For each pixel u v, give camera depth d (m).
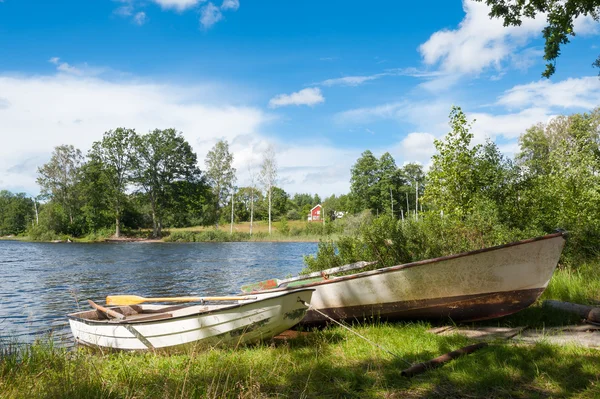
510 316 6.94
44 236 64.94
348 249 10.62
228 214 80.94
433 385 4.14
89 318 7.37
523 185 12.22
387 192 79.75
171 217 73.75
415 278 6.66
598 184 12.49
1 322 10.62
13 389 4.33
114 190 66.50
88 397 4.02
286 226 66.19
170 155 68.62
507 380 4.07
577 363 4.38
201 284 17.66
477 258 6.42
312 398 4.01
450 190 12.61
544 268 6.36
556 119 55.16
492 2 10.98
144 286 17.12
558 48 10.39
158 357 5.92
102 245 52.41
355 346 5.75
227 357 5.44
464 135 12.61
